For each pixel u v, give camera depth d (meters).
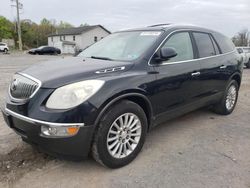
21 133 3.21
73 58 4.23
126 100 3.38
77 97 2.95
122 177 3.22
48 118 2.88
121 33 4.73
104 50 4.41
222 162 3.62
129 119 3.45
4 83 9.05
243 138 4.45
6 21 72.00
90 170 3.36
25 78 3.28
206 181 3.16
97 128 3.11
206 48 4.86
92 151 3.20
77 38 61.06
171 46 4.10
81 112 2.94
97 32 62.38
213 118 5.45
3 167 3.36
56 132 2.89
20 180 3.12
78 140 2.98
